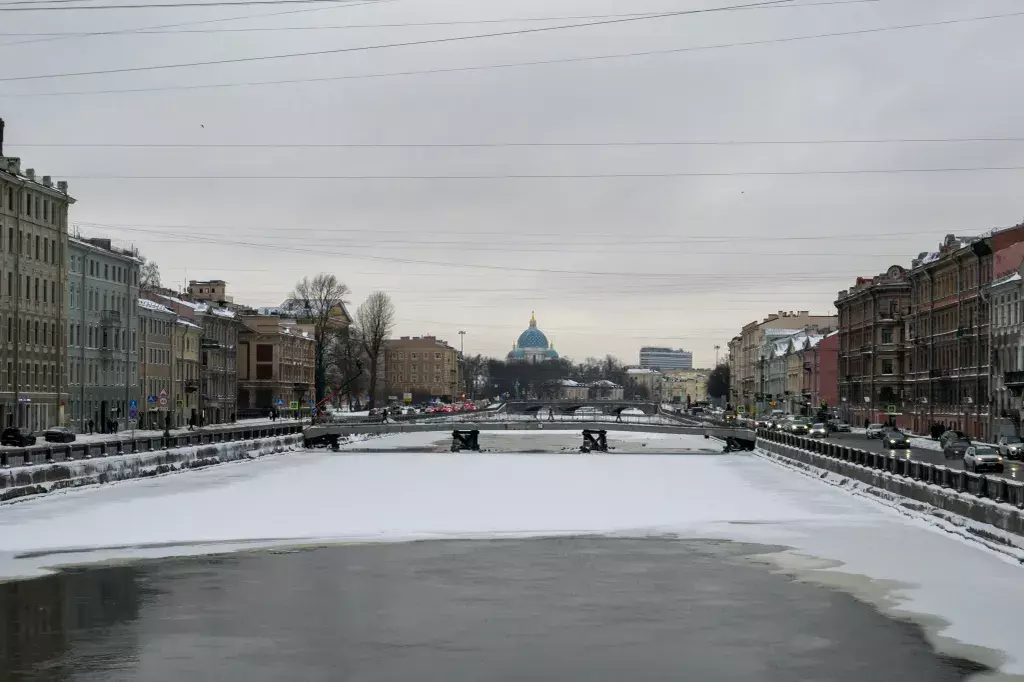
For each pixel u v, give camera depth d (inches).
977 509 2155.5
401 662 1259.2
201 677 1200.8
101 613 1507.1
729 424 6441.9
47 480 2910.9
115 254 5989.2
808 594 1635.1
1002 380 5157.5
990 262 5457.7
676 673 1217.4
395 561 1920.5
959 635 1390.3
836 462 3444.9
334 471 3991.1
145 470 3570.4
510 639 1364.4
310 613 1507.1
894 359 7367.1
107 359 5880.9
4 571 1818.4
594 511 2672.2
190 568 1847.9
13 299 4822.8
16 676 1205.7
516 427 5757.9
